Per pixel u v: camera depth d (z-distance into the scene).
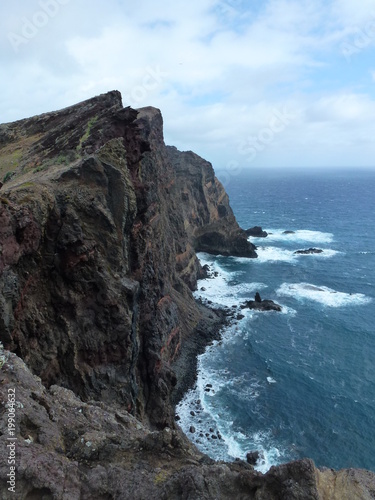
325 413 44.44
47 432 12.88
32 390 15.18
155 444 13.46
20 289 23.38
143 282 37.47
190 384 49.38
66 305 26.31
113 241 28.72
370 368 53.34
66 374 25.88
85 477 11.76
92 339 27.00
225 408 45.09
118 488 11.58
